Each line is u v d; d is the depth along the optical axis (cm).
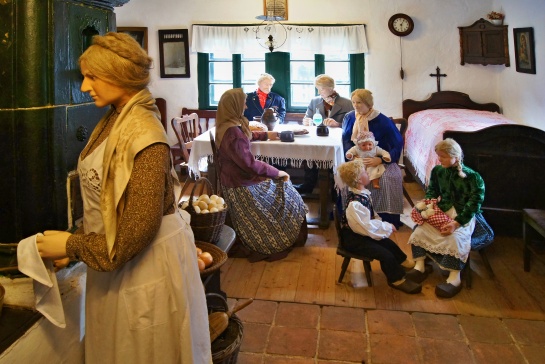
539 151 357
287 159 416
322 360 243
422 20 579
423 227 318
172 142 635
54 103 164
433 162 447
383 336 262
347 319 279
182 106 628
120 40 141
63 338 176
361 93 407
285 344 255
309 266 351
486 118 504
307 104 617
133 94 146
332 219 449
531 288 313
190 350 154
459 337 261
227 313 212
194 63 615
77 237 140
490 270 328
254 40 598
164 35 610
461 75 583
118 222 139
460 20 573
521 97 503
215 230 255
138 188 136
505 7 542
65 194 173
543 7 440
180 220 157
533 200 365
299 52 600
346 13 587
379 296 306
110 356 155
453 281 308
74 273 180
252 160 350
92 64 139
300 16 591
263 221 356
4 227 165
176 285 151
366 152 402
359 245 311
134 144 137
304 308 292
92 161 148
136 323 149
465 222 306
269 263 356
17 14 155
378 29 586
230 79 622
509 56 540
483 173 366
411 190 539
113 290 150
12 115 159
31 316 161
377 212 407
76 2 174
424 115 545
